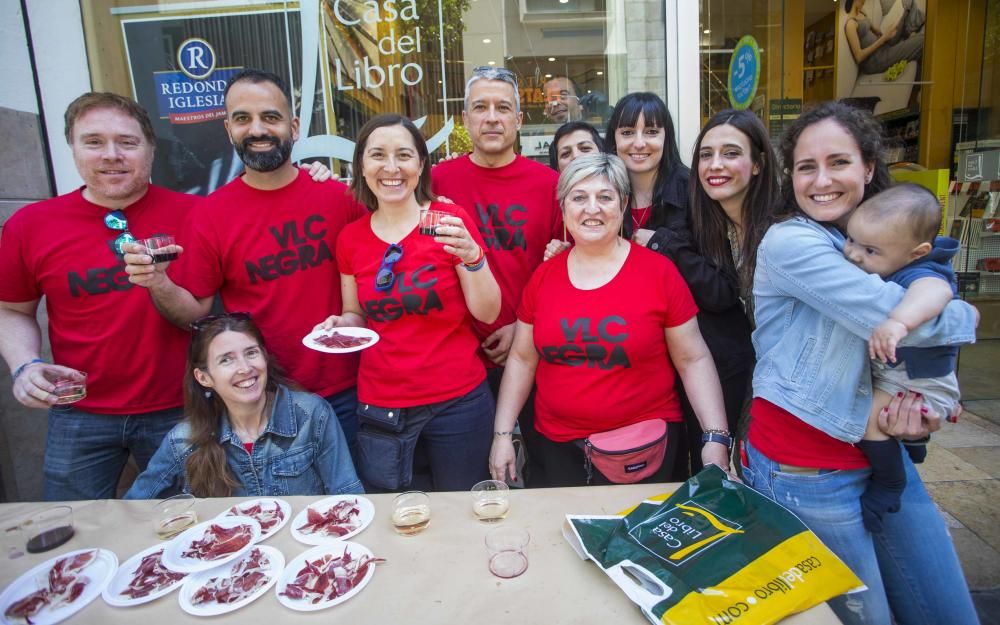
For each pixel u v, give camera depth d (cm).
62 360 231
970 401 430
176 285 221
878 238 132
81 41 323
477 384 220
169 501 166
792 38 477
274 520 156
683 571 121
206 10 330
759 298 162
